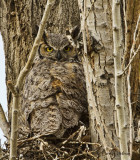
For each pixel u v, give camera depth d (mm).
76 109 11984
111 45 10141
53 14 14797
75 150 10898
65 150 11195
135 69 10578
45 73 12656
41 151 10750
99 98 9977
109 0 10312
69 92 12156
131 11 10562
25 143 10938
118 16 7832
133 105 10695
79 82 12727
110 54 10117
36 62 14320
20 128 12648
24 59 14539
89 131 11328
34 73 12852
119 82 7656
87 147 10438
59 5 14734
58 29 14719
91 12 10203
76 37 12664
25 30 14641
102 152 9883
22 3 14742
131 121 7453
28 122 12289
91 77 10102
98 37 10117
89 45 10125
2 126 10992
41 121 11359
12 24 14938
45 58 14086
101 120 8328
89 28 10148
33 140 10922
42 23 7652
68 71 12977
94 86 10078
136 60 10531
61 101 11742
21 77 7531
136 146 10258
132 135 7688
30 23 14547
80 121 12102
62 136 11586
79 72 13164
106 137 9727
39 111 11594
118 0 7832
